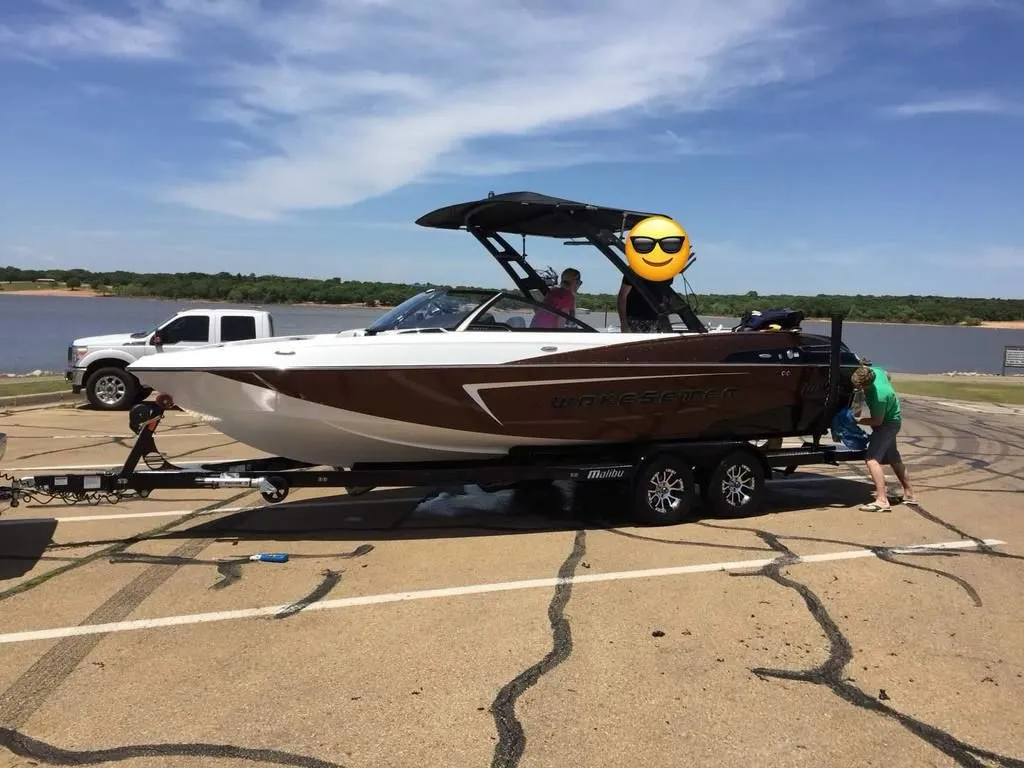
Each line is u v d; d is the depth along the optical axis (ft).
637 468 21.97
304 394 19.31
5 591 16.02
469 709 11.43
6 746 10.28
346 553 19.08
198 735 10.62
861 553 19.76
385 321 22.59
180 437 36.40
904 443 40.47
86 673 12.39
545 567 18.21
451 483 20.77
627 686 12.24
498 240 26.73
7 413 44.75
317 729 10.82
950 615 15.53
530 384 20.83
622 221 24.25
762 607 15.79
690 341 22.50
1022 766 10.26
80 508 23.20
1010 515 24.25
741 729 11.00
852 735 10.91
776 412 24.26
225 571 17.51
